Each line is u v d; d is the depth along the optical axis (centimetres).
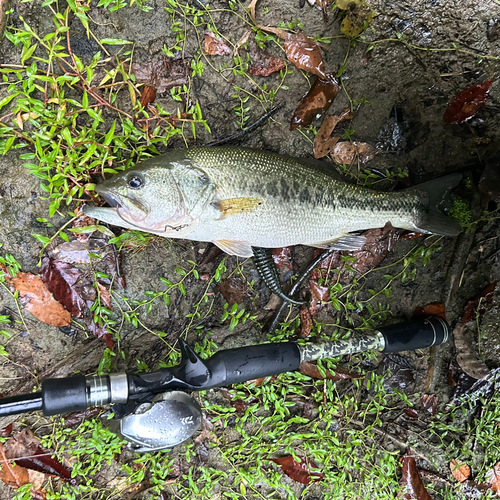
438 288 54
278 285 49
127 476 50
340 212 47
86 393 39
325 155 50
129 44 46
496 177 51
